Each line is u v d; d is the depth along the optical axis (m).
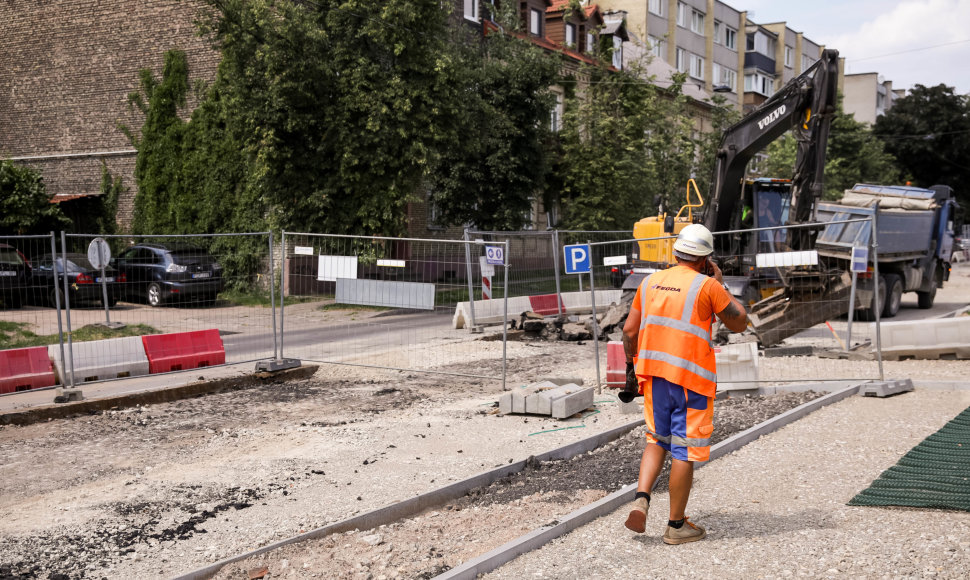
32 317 15.94
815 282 12.12
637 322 4.86
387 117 20.45
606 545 4.47
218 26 20.41
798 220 13.85
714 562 4.14
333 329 12.73
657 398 4.61
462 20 29.97
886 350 11.20
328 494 5.70
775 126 14.34
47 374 9.80
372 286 11.31
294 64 19.78
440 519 5.16
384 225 21.00
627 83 31.05
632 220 30.16
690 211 16.27
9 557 4.60
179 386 9.59
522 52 26.00
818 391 8.87
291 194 21.27
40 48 27.34
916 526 4.50
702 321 4.56
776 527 4.61
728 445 6.43
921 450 6.21
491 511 5.25
